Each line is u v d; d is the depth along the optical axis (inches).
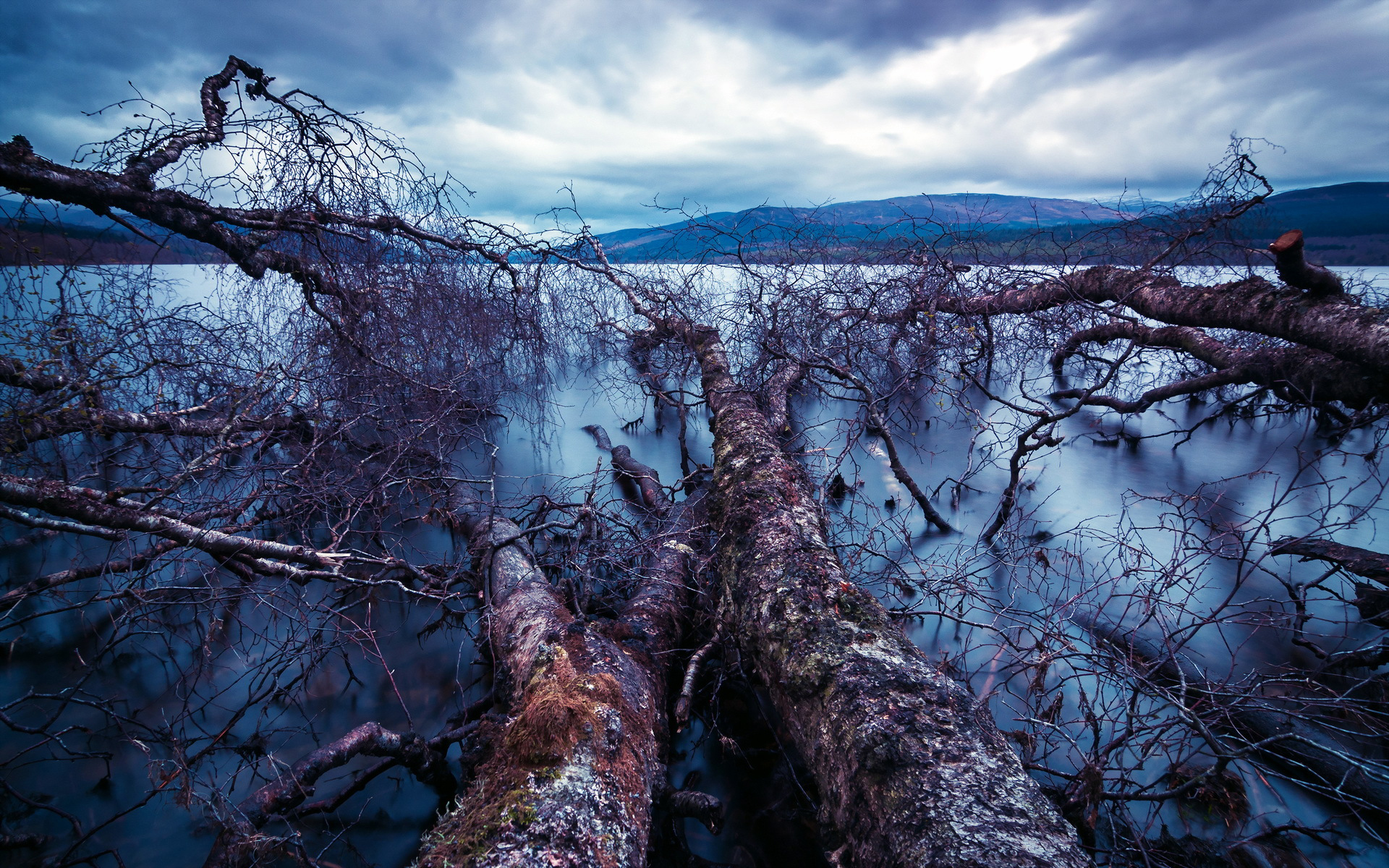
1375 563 141.9
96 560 177.2
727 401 225.6
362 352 212.7
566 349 369.1
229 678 138.7
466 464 264.4
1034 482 241.4
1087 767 91.1
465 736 112.4
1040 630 132.3
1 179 143.3
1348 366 165.5
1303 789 104.3
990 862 64.0
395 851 97.5
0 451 139.3
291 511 176.4
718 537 154.0
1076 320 314.7
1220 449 285.3
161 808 103.7
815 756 92.7
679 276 344.2
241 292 229.9
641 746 91.4
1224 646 142.9
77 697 116.2
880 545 197.0
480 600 150.8
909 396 321.4
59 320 163.6
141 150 172.4
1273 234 223.1
